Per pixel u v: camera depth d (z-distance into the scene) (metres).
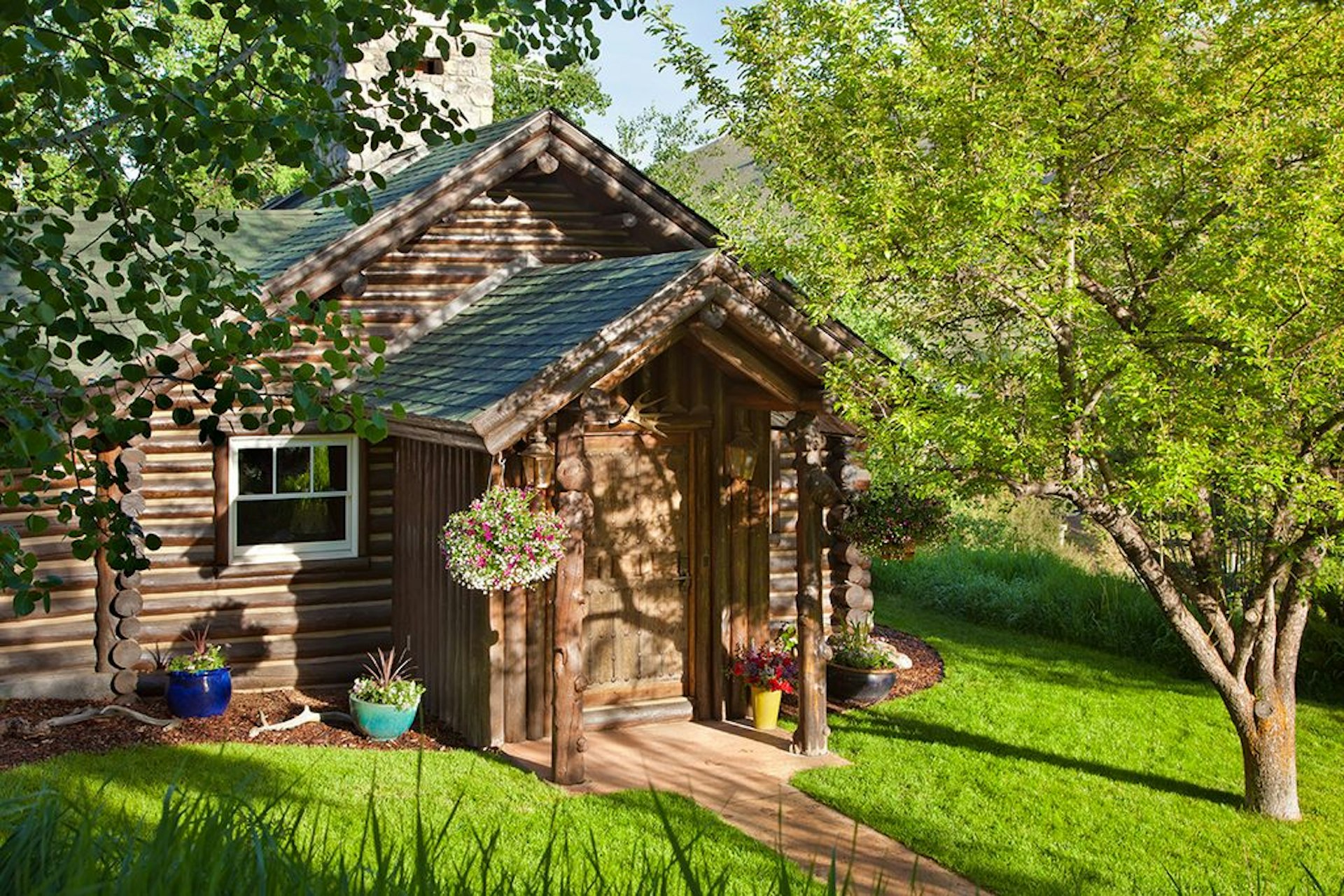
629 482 11.04
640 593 11.12
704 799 9.07
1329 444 8.01
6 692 10.69
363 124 5.05
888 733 10.97
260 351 4.79
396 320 12.71
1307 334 7.79
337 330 4.92
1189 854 8.28
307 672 11.85
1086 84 8.27
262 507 11.82
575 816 8.40
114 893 2.01
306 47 4.79
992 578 16.88
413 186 12.95
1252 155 7.70
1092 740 10.91
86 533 4.96
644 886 2.25
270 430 4.88
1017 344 8.96
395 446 12.07
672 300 9.29
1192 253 8.60
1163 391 7.81
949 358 9.43
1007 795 9.36
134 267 4.60
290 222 15.06
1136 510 8.56
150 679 11.24
